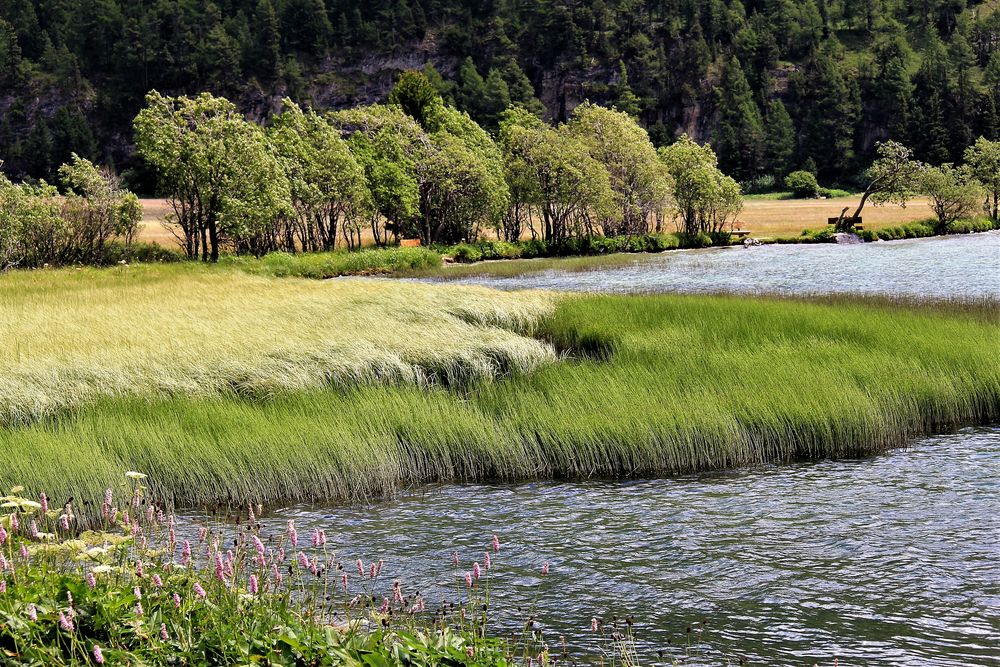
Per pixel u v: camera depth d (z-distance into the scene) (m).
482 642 7.59
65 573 8.34
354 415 16.84
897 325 24.50
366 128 75.38
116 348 20.84
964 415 19.28
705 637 9.87
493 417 17.27
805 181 188.88
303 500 14.87
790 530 13.13
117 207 58.66
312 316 26.52
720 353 21.36
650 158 78.44
